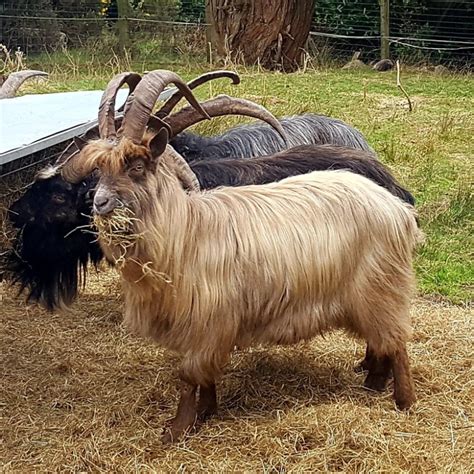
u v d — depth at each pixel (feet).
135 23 29.43
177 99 8.54
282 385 8.61
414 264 12.27
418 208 14.44
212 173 9.68
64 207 9.21
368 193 7.84
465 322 10.42
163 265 6.93
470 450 7.38
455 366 9.16
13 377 9.03
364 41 31.94
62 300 10.16
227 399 8.39
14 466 7.30
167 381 8.86
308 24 28.63
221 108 8.74
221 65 27.84
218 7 28.43
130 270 6.92
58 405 8.44
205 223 7.18
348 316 7.89
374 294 7.81
